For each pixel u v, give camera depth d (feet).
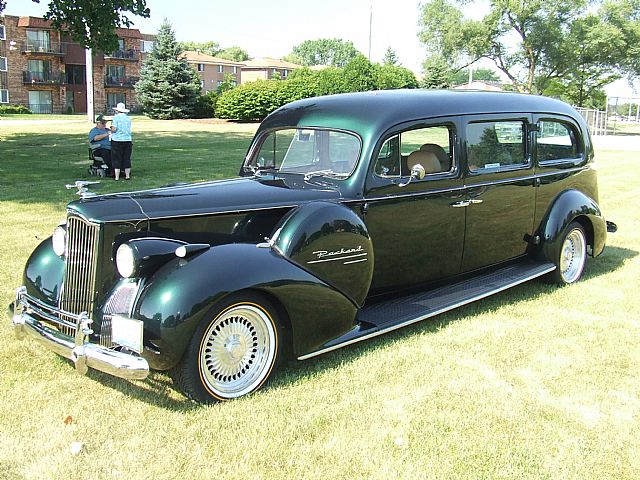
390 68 138.62
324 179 15.44
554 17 143.02
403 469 10.20
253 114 130.52
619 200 38.45
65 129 95.25
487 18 147.13
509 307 18.43
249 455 10.45
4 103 184.96
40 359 14.08
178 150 65.77
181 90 139.95
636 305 18.74
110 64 204.13
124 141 41.11
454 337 15.89
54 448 10.55
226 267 11.84
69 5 57.06
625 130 154.81
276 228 13.43
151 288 11.55
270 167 17.34
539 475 10.18
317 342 13.38
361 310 15.65
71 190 36.27
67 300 12.75
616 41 139.13
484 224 17.92
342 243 13.80
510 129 18.45
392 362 14.20
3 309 16.88
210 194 13.74
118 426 11.28
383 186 15.20
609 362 14.60
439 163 16.47
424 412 12.04
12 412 11.68
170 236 12.76
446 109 16.57
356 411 12.00
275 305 12.84
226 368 12.28
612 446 11.09
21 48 186.50
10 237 24.77
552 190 20.08
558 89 167.02
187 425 11.34
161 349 11.25
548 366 14.32
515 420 11.84
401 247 15.96
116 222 12.05
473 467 10.30
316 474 10.01
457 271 17.78
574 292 19.98
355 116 15.49
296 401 12.31
